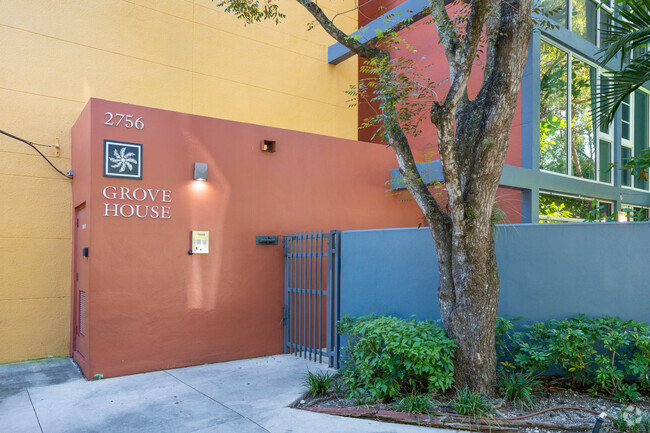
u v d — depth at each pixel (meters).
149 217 6.37
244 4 6.12
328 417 4.57
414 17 8.96
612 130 10.34
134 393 5.38
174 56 8.44
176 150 6.63
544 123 8.74
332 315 6.50
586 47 9.45
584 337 4.59
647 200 11.23
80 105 7.47
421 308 5.88
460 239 4.75
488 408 4.41
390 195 8.70
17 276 6.88
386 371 4.93
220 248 6.91
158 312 6.38
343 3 10.88
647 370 4.50
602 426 4.11
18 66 6.97
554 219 8.96
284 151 7.59
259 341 7.17
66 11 7.40
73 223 7.20
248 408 4.86
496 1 4.98
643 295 5.05
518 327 5.49
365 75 11.83
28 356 6.91
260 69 9.47
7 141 6.86
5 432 4.32
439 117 4.41
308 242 7.43
